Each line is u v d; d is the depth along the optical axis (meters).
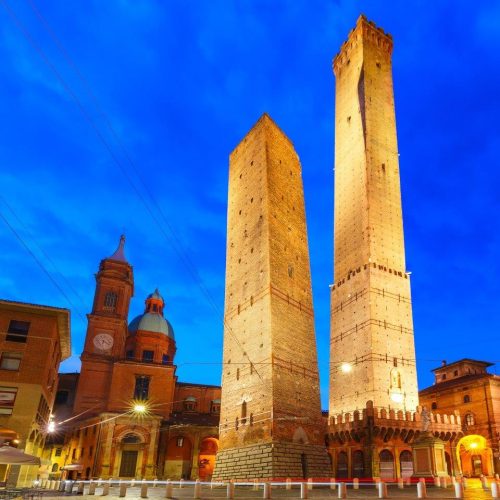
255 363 50.81
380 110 80.94
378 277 66.94
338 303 71.25
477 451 65.56
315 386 53.53
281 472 44.16
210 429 76.75
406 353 64.81
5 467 43.91
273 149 61.28
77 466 56.69
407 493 35.72
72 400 88.81
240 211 62.56
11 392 47.50
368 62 83.69
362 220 71.69
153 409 77.56
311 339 56.00
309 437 49.34
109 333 83.25
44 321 50.97
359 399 62.06
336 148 83.44
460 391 70.00
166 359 92.44
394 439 55.56
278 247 55.38
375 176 74.31
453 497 29.69
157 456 72.06
